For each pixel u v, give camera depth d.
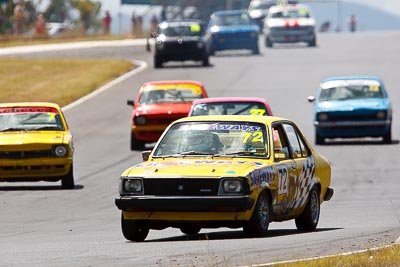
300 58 184.25
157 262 36.72
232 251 39.34
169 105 97.88
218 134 46.44
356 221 52.88
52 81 155.62
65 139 73.12
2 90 146.50
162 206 43.34
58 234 49.88
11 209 62.75
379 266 33.28
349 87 103.81
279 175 45.50
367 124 100.31
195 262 36.19
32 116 74.94
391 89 143.75
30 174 72.25
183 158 45.66
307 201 48.59
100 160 93.06
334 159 89.94
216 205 42.97
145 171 44.12
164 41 171.25
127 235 44.53
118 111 132.00
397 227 48.16
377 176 77.62
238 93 140.88
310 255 37.22
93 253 40.53
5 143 72.06
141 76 162.88
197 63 183.00
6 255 40.78
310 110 127.31
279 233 46.91
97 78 159.12
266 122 46.88
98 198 67.81
